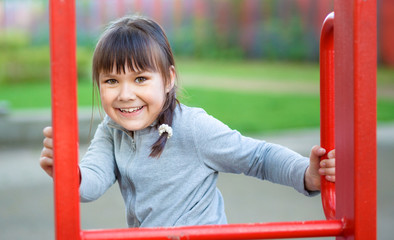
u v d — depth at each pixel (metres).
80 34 16.36
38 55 13.75
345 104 1.15
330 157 1.30
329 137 1.33
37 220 4.00
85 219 4.03
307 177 1.37
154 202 1.54
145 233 1.09
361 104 1.10
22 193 4.79
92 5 16.48
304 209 4.20
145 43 1.46
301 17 17.14
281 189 4.85
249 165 1.49
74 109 1.05
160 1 17.97
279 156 1.44
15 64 13.54
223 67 16.58
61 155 1.05
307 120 8.61
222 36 18.20
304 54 17.08
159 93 1.48
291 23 17.27
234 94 11.36
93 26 16.45
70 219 1.06
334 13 1.19
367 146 1.11
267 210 4.18
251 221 3.89
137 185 1.56
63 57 1.03
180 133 1.53
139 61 1.44
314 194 1.41
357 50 1.10
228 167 1.53
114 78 1.45
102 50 1.45
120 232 1.09
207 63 17.58
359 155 1.11
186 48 18.42
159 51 1.49
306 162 1.39
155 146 1.51
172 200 1.54
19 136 7.23
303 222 1.15
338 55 1.17
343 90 1.15
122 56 1.43
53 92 1.04
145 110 1.47
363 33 1.10
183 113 1.55
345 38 1.14
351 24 1.11
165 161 1.53
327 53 1.32
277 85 12.91
